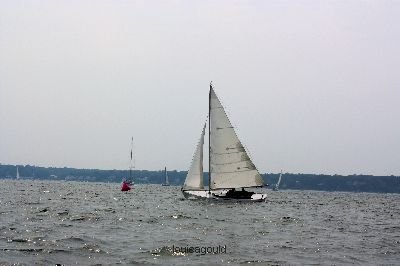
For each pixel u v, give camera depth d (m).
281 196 131.88
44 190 121.75
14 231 32.47
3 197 79.94
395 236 37.22
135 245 27.59
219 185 62.50
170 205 65.88
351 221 51.91
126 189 134.38
